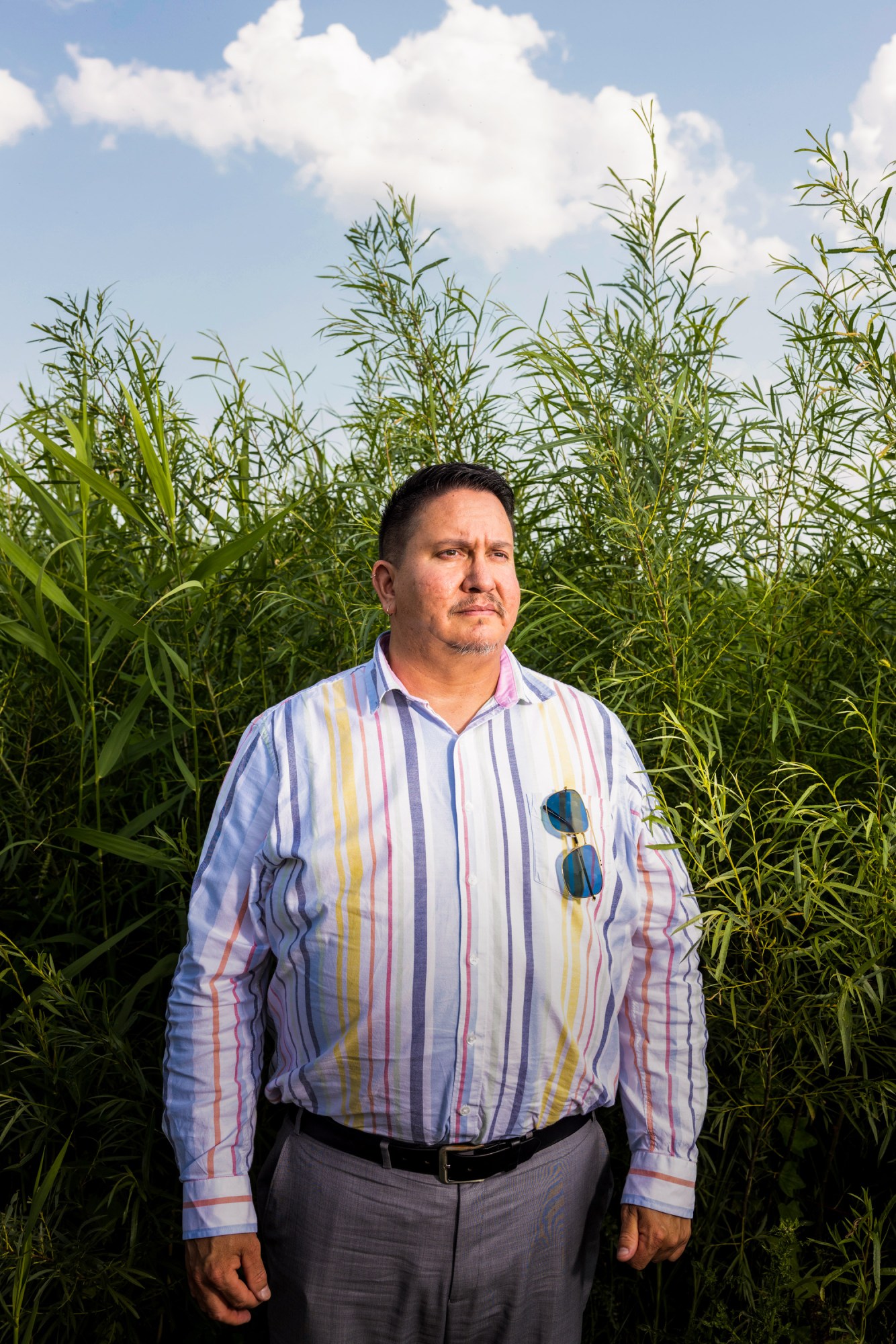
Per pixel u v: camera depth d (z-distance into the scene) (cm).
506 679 156
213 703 225
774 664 219
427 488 152
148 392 203
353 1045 138
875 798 193
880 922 149
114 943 200
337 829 141
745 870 165
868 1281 178
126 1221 192
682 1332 186
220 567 200
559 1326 151
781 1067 176
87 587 208
